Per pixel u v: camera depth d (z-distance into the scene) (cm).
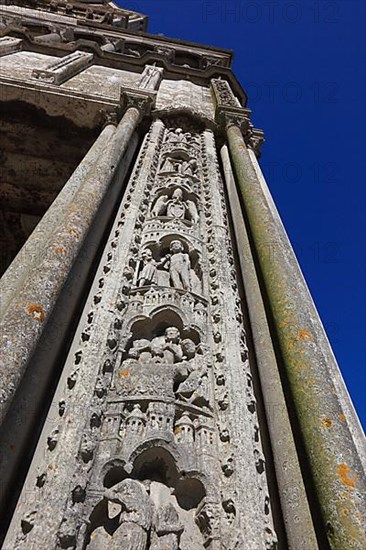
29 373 277
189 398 295
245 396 299
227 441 271
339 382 350
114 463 244
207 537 229
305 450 259
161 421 270
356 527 207
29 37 952
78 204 391
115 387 285
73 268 369
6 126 679
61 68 789
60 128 681
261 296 391
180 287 386
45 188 744
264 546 222
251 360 354
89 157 527
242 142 627
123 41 1193
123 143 545
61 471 226
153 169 546
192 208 501
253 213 459
